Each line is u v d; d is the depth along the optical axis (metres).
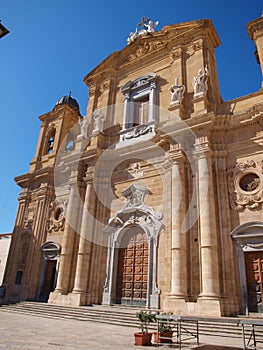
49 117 31.33
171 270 16.17
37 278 23.00
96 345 8.83
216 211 16.14
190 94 20.47
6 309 19.39
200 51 21.33
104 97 26.25
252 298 14.08
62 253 20.84
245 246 14.80
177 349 8.55
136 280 18.17
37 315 17.17
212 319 8.54
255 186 15.81
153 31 26.78
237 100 18.69
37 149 29.88
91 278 19.19
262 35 19.06
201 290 14.73
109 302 18.08
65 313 16.53
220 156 17.27
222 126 17.62
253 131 16.95
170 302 14.55
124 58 27.12
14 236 26.11
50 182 26.20
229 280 14.54
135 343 9.14
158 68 23.81
